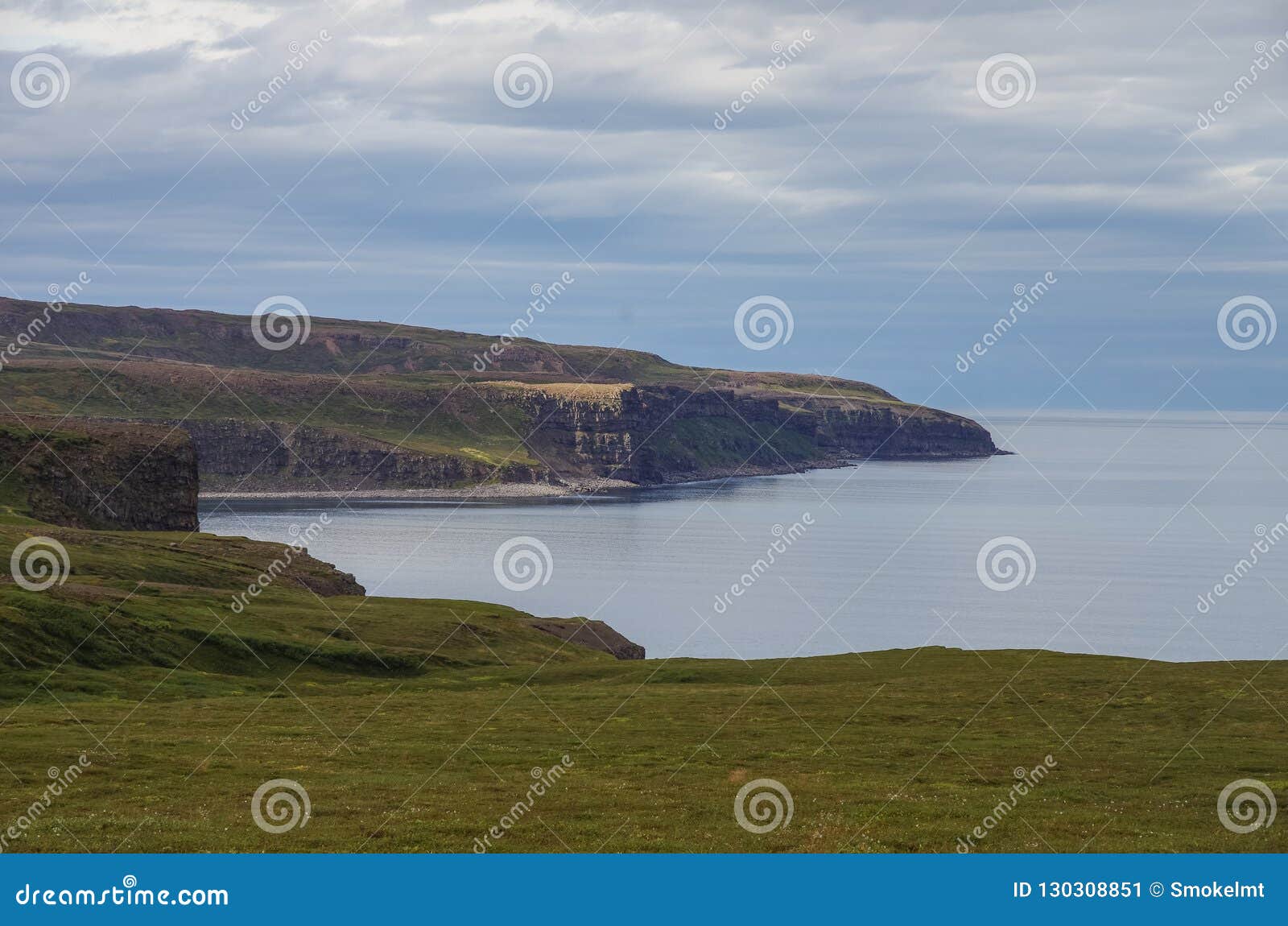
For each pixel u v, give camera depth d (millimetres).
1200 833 44469
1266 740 62219
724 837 44156
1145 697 75812
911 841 43719
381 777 53625
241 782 52031
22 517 167625
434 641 114375
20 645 85438
